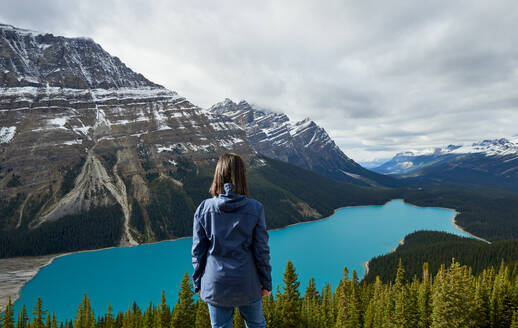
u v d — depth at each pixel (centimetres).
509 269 11075
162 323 5944
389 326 5159
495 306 5188
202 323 5194
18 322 7638
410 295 5181
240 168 466
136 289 14000
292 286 4953
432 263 15038
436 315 4056
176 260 18275
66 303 12519
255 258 450
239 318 4044
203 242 463
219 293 425
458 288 3988
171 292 13638
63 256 18975
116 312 11675
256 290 443
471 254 15638
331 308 6438
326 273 16475
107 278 15325
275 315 5222
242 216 438
